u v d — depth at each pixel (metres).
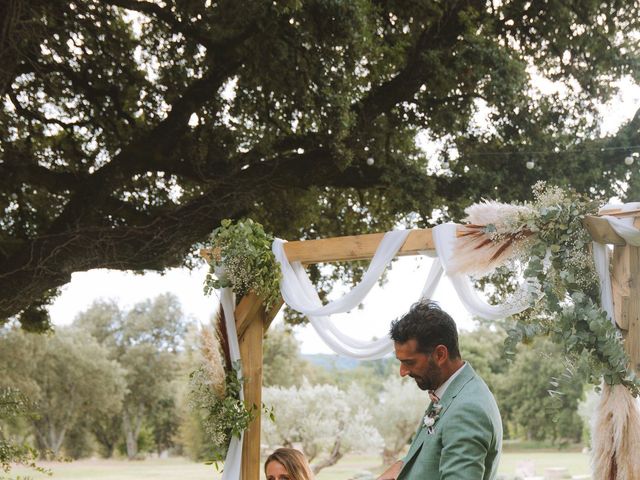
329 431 15.03
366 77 9.09
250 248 4.92
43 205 10.16
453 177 9.55
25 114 9.55
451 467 2.25
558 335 3.72
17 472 18.78
